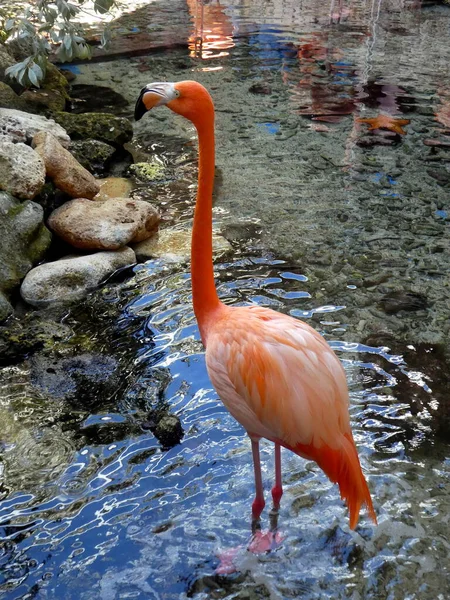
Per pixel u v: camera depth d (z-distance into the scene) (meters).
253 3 10.86
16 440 2.75
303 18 9.98
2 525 2.35
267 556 2.26
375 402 2.93
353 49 8.43
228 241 4.25
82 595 2.13
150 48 8.27
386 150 5.64
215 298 2.34
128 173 5.19
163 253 4.11
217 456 2.67
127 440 2.74
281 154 5.56
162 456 2.66
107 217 4.09
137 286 3.82
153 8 10.27
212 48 8.38
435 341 3.33
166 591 2.15
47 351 3.30
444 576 2.19
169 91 2.12
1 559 2.24
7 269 3.78
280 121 6.22
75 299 3.72
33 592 2.14
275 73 7.51
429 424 2.81
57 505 2.44
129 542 2.31
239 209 4.68
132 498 2.47
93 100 6.55
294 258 4.08
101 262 3.88
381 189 4.99
